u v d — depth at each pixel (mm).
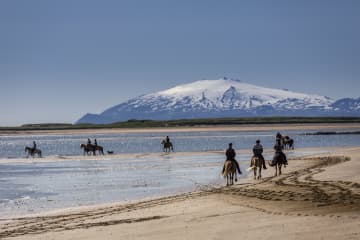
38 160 62000
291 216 18547
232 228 16969
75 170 48562
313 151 69875
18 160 62438
